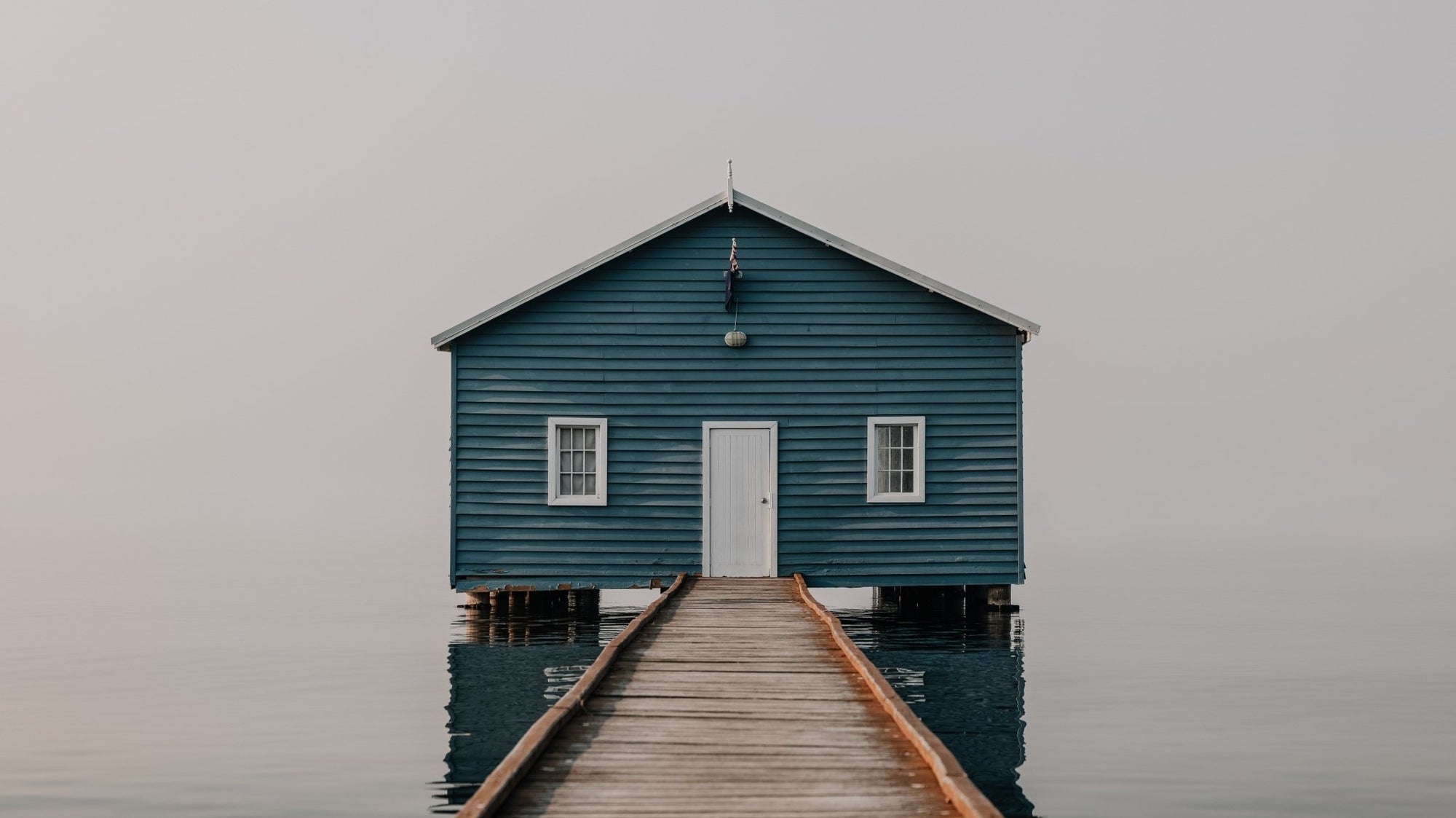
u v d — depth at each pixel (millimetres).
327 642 22203
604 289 21422
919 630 22156
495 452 21328
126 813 11492
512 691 16766
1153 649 21078
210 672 18922
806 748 9852
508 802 8492
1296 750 13758
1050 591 32031
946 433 21422
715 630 15516
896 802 8523
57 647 21875
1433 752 13742
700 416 21359
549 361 21359
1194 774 12742
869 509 21344
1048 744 13898
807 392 21406
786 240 21484
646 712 11062
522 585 21281
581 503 21281
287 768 12969
